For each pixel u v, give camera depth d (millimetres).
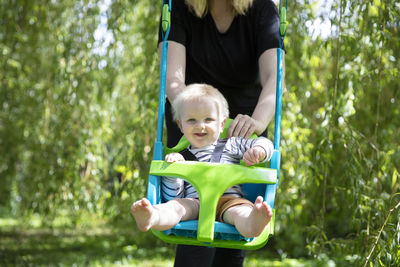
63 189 4145
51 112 4309
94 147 4113
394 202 2264
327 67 3699
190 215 1515
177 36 1833
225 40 1852
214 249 1812
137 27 4379
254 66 1895
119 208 4023
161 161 1516
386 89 3180
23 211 4590
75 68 4008
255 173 1446
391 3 2488
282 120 3523
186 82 1952
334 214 4105
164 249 4895
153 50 3805
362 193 2541
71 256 4422
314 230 2762
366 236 2352
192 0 1808
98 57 3959
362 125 3223
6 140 4785
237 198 1552
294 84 3582
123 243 5176
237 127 1653
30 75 4434
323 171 2789
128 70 4324
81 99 4000
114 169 4211
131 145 3965
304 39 3438
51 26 4188
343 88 2834
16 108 4555
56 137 4113
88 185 4191
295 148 3561
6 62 4324
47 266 3939
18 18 4363
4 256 4309
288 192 3688
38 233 5688
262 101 1725
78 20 4043
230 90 1911
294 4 3471
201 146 1690
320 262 2707
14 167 4918
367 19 2629
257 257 4574
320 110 3281
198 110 1636
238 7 1788
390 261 2010
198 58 1874
